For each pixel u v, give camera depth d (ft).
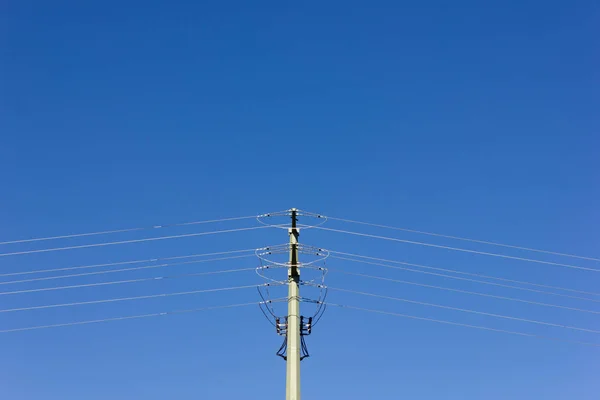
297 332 93.40
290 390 89.30
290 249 98.99
